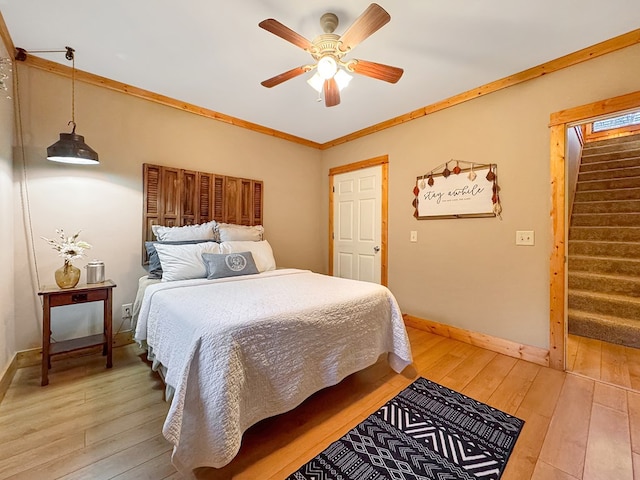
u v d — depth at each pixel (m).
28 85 2.24
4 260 1.96
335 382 1.79
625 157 4.32
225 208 3.34
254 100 2.95
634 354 2.51
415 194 3.21
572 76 2.20
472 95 2.72
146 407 1.76
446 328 2.96
